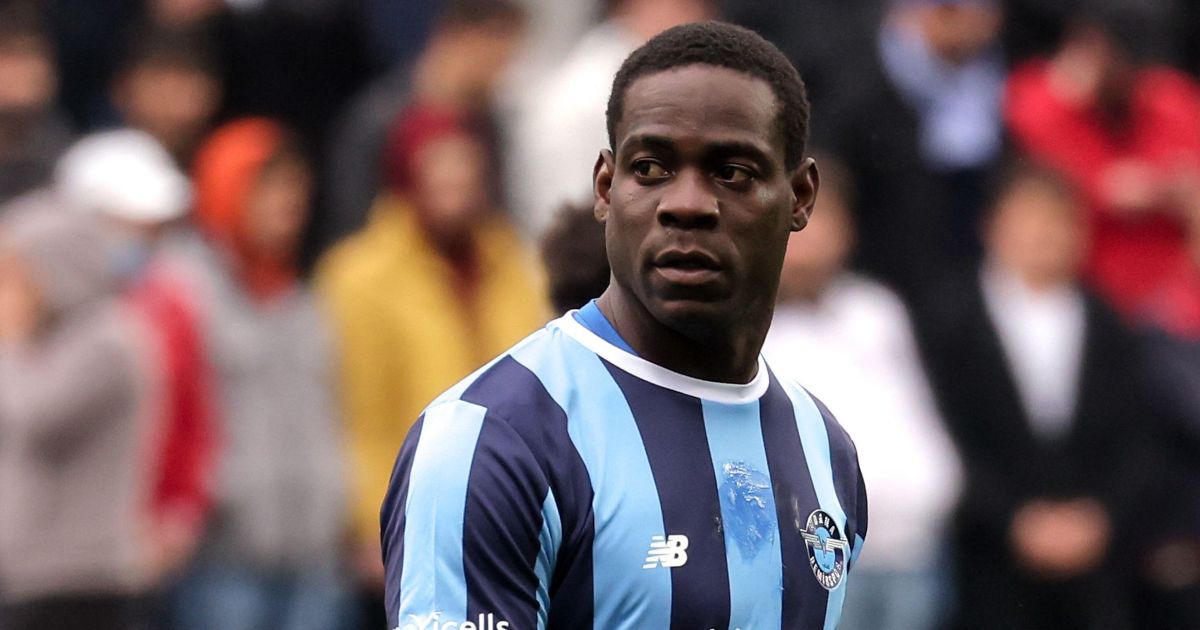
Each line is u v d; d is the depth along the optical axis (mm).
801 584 10266
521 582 9602
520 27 25891
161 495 23141
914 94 28016
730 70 9750
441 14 27562
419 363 23672
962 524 25031
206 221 24109
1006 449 25375
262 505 23375
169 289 23312
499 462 9656
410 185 24406
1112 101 28344
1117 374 25859
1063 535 25234
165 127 27016
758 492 10211
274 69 28469
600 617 9750
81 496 22141
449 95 25234
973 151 28188
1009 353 25516
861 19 28094
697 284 9680
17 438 22016
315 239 26859
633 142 9766
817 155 25297
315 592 23703
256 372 23531
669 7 27125
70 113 29562
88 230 22625
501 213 25469
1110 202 27828
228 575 23312
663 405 10117
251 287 23859
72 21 29609
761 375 10664
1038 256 25719
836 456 11078
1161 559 25797
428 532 9633
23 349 22172
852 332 24281
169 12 28266
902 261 26391
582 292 14141
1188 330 26672
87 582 22125
